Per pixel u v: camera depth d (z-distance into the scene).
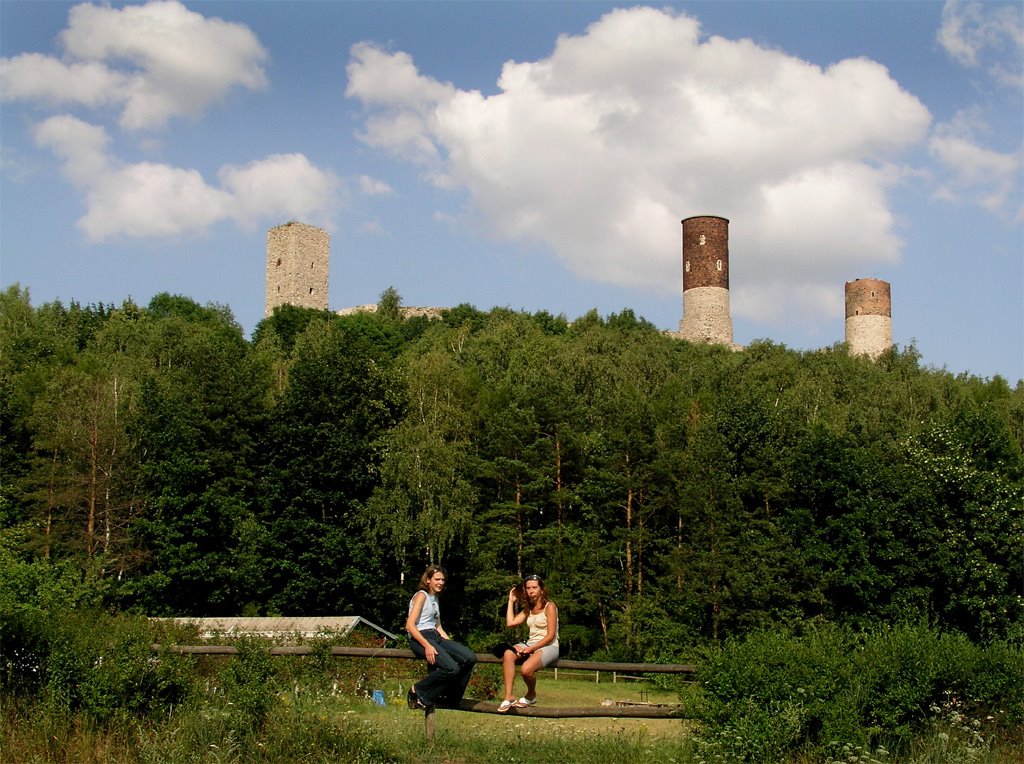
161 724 11.43
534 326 90.81
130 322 77.44
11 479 44.28
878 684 13.02
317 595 43.16
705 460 43.38
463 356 68.25
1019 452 44.97
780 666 12.75
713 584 40.78
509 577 43.25
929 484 41.03
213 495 43.53
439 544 42.81
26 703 11.77
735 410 46.53
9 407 47.34
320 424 45.94
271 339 77.69
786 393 62.38
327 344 51.47
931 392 65.56
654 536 45.16
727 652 12.99
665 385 58.62
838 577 39.75
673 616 41.47
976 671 13.81
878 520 40.06
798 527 41.84
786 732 12.06
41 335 67.12
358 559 43.25
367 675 19.53
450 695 11.57
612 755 12.56
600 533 45.41
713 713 12.52
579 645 43.88
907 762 12.39
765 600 39.81
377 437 46.69
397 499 43.00
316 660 12.54
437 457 43.69
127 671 11.77
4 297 75.06
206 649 12.43
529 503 45.91
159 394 46.69
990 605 38.78
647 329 102.44
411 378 49.28
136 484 44.34
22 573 28.69
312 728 11.56
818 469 42.41
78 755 10.73
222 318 97.31
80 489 42.41
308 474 45.16
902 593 39.12
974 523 39.56
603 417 52.56
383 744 11.73
